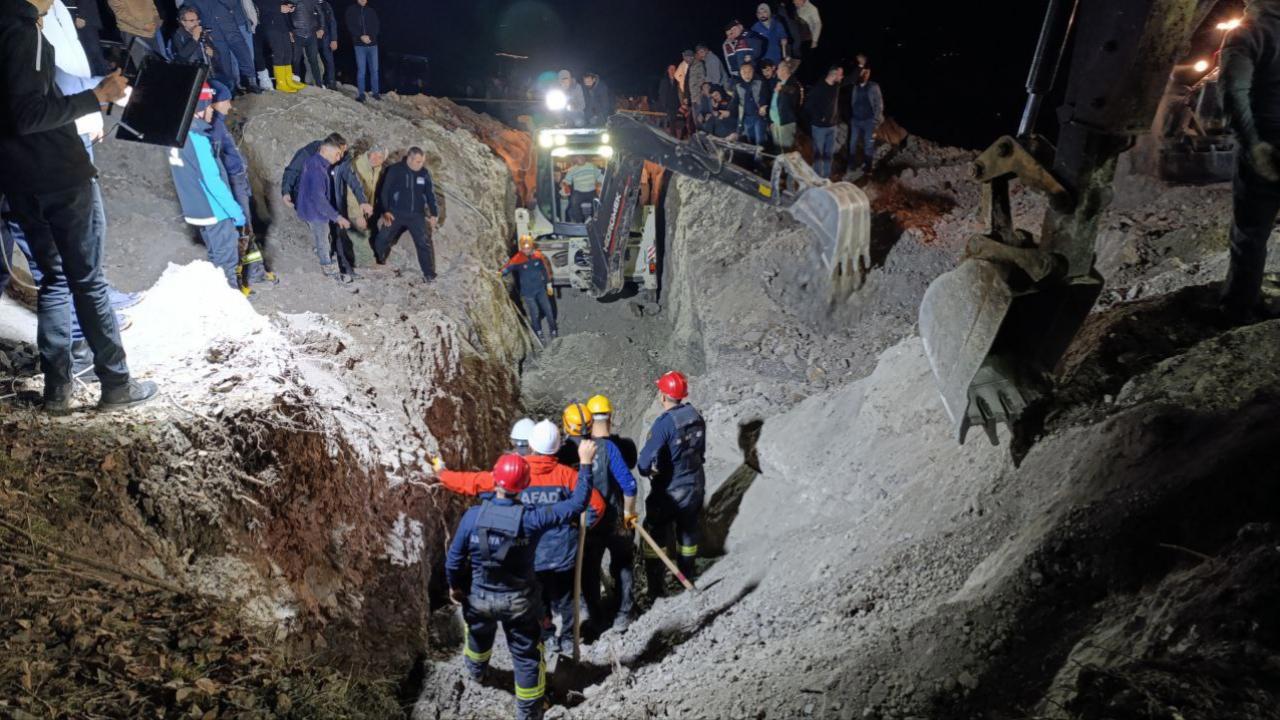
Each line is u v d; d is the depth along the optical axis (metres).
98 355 5.81
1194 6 3.44
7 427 5.37
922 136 23.20
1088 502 4.93
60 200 5.22
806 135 16.47
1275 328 5.70
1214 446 4.66
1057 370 6.41
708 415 10.64
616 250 13.80
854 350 11.55
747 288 12.48
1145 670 3.32
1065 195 3.84
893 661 4.48
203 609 4.86
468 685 6.20
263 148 12.12
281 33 13.67
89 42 10.05
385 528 7.18
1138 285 7.93
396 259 12.11
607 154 14.50
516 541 5.33
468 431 9.92
